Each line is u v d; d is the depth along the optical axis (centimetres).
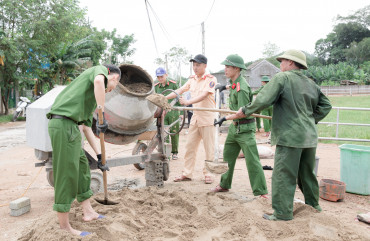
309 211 330
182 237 288
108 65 319
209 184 513
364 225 344
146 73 475
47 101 420
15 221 356
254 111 320
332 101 2858
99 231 291
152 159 488
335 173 592
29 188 491
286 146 315
